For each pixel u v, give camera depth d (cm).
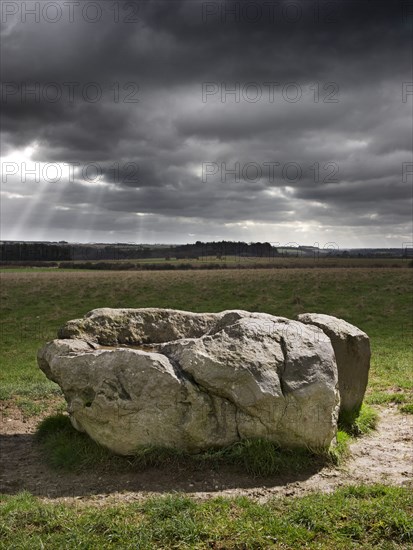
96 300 3681
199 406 914
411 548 630
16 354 2330
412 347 2375
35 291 3906
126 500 797
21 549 629
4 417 1297
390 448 1040
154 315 1233
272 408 914
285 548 640
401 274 4491
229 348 951
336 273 4612
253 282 4266
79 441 1004
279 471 889
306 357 963
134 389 921
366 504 730
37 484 882
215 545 648
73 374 977
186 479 867
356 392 1200
